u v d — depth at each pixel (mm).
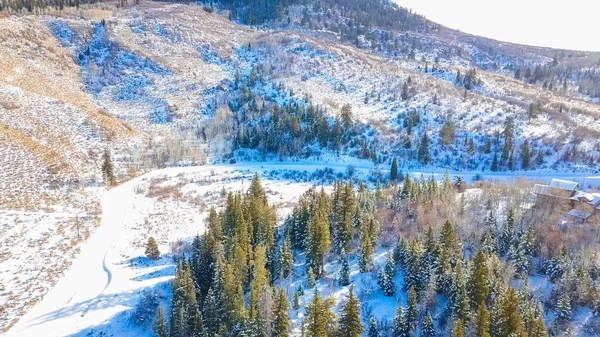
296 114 140125
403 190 84062
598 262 56281
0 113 111188
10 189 85625
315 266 63344
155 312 58062
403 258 61875
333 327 48000
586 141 126625
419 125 139625
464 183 96812
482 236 65625
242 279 58844
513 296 44344
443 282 55594
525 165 120250
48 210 83688
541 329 43844
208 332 53656
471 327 46969
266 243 65312
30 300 60344
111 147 120812
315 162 127562
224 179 112375
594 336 49188
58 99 133000
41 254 69812
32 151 101125
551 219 67250
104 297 61281
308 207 73938
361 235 66062
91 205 91000
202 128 141250
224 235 67062
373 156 127375
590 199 69625
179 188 105188
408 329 50688
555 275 56406
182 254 68438
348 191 71562
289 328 51688
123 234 80188
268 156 131000
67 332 55125
